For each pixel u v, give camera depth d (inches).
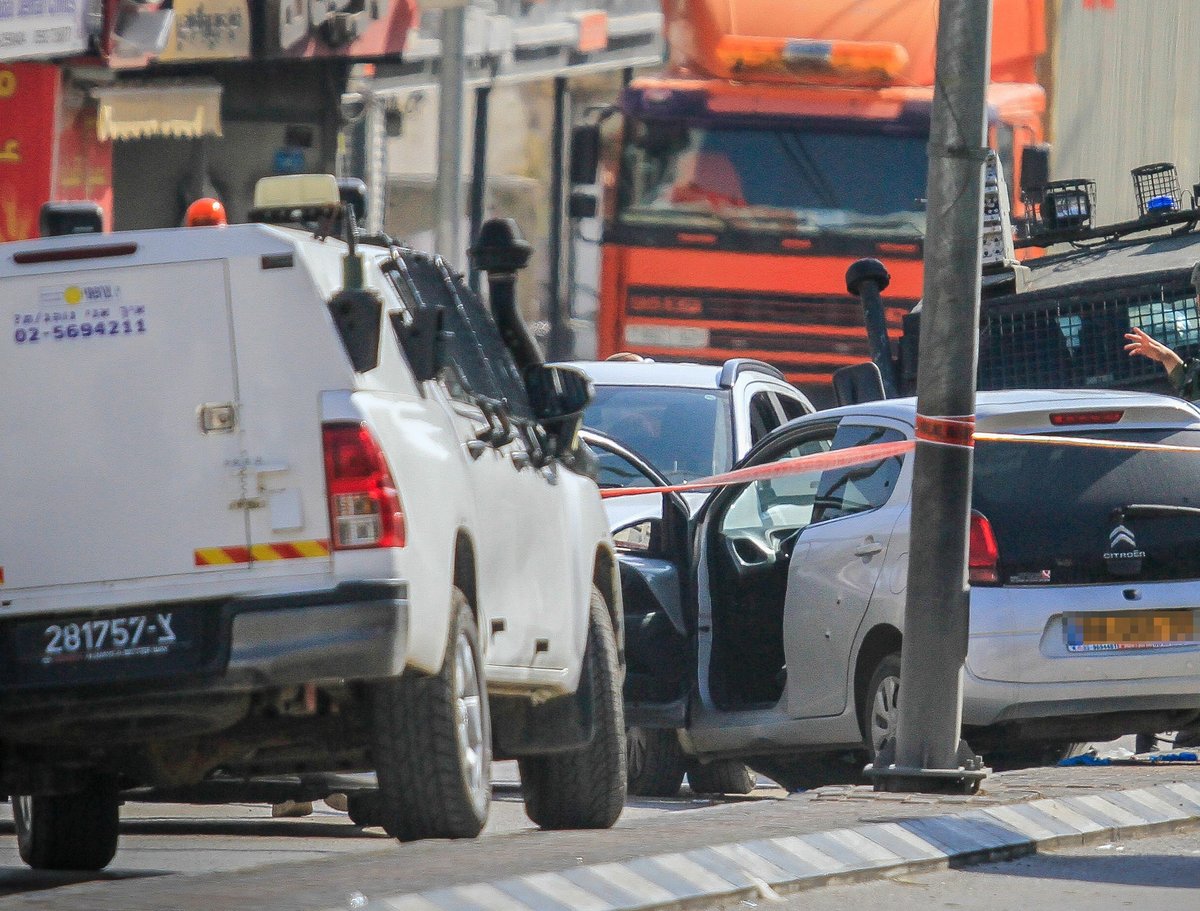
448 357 1128.8
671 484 1886.1
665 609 1643.7
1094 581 1478.8
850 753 1642.5
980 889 1006.4
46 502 1007.6
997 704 1461.6
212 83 3157.0
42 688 999.0
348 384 1001.5
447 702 1042.7
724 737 1622.8
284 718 1080.2
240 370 1003.9
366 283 1063.0
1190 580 1486.2
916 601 1328.7
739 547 1663.4
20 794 1107.3
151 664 997.2
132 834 1389.0
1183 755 1605.6
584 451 1363.2
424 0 1626.5
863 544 1531.7
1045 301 2305.6
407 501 1010.1
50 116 2935.5
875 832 1093.8
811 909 941.8
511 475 1181.7
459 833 1057.5
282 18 3186.5
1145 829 1221.7
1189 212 2509.8
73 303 1011.3
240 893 860.0
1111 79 4013.3
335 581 991.0
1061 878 1044.5
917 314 2372.0
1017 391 1616.6
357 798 1418.6
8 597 1006.4
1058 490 1497.3
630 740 1708.9
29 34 2829.7
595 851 991.0
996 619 1465.3
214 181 3410.4
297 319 1005.2
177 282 1008.2
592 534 1323.8
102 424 1007.0
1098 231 2586.1
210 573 997.8
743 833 1071.6
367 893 853.8
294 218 1083.3
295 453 997.2
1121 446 1496.1
